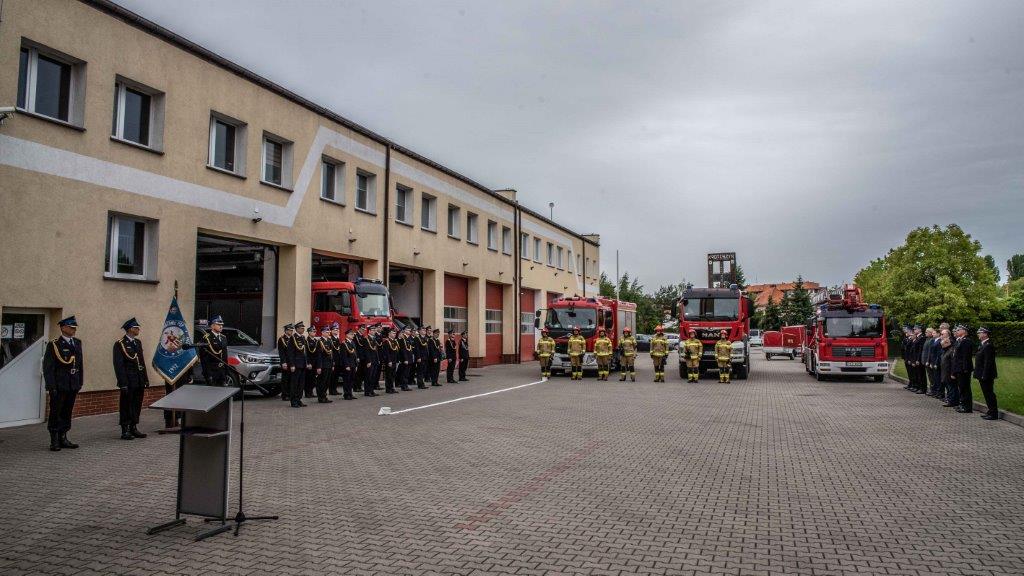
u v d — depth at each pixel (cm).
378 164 2575
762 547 588
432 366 2322
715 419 1453
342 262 2603
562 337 2834
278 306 2133
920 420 1444
